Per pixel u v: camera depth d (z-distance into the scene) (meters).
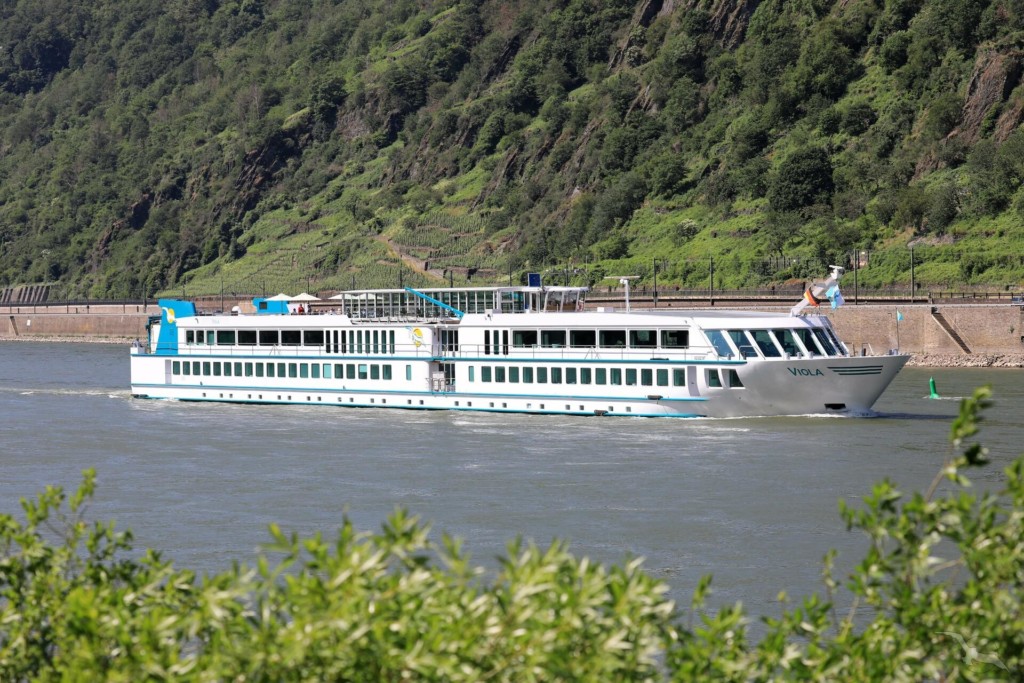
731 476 97.56
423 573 32.94
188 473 104.62
